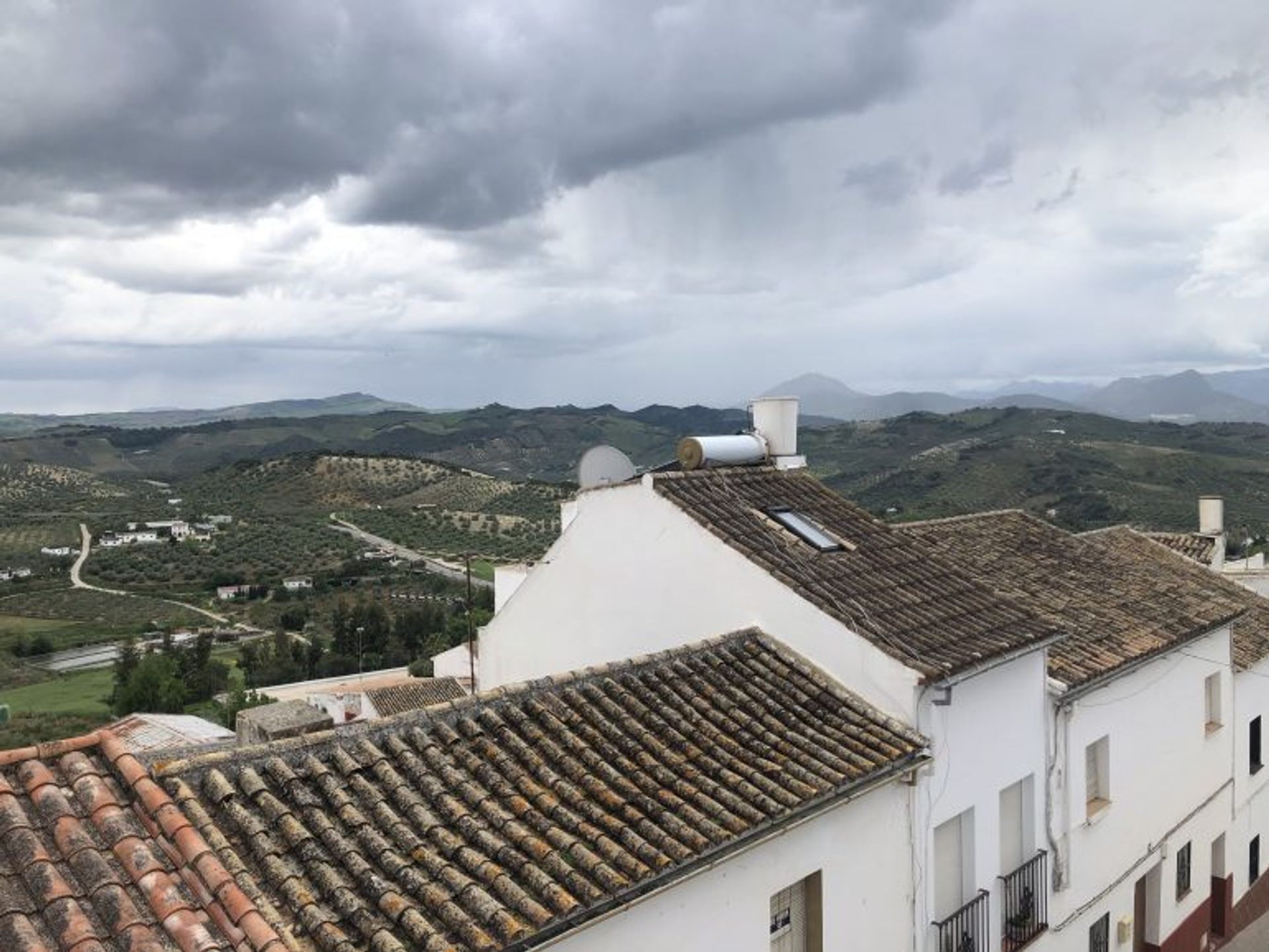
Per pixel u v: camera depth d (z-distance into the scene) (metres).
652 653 10.08
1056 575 16.41
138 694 52.28
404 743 7.48
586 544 12.23
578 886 6.22
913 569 11.85
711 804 7.56
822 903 8.55
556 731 8.16
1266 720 20.31
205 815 6.05
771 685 9.71
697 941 7.25
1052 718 12.12
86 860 5.29
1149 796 14.98
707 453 13.05
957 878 10.65
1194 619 15.73
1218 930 18.28
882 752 8.91
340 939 5.34
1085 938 13.09
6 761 5.96
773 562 10.74
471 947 5.52
